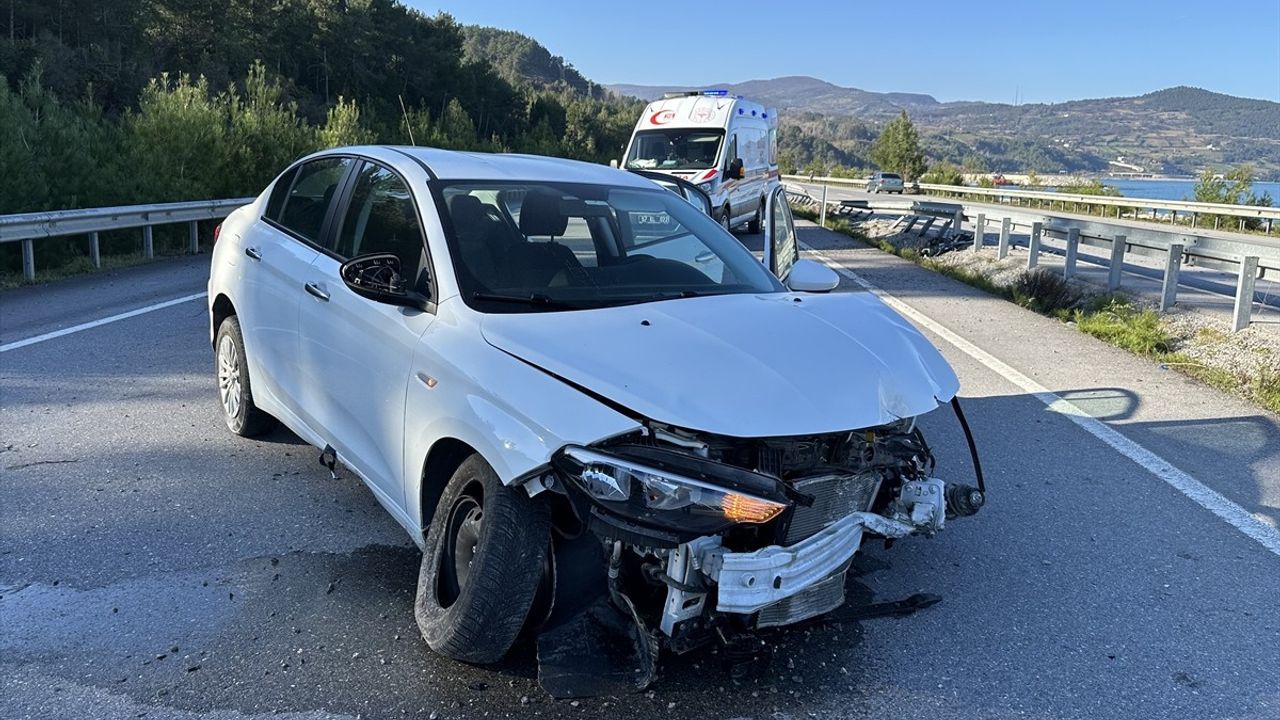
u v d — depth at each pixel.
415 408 3.38
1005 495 5.02
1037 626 3.61
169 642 3.32
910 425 3.41
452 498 3.21
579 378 2.94
